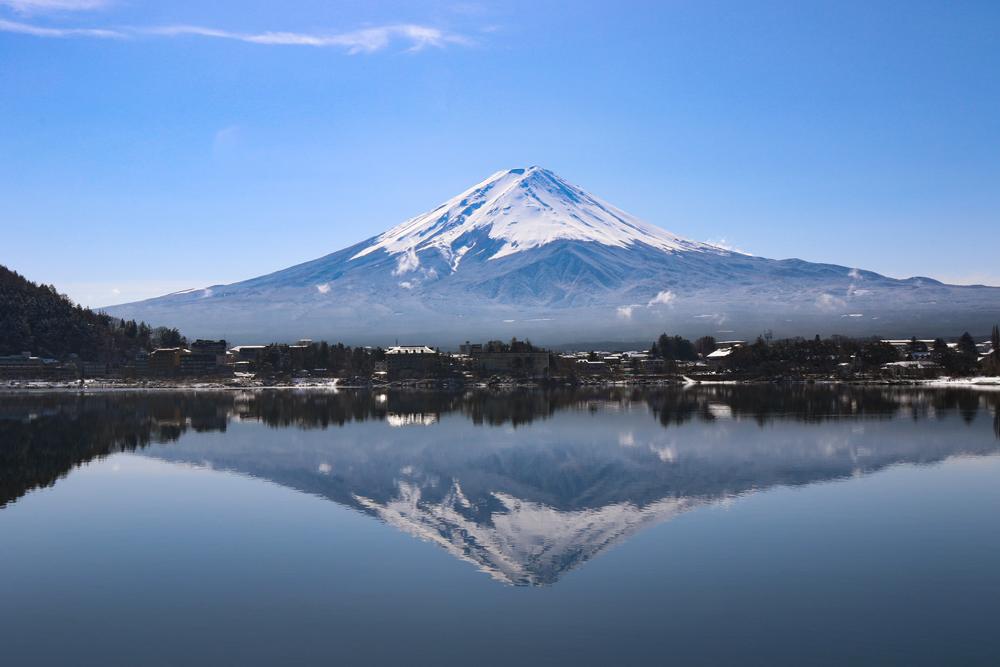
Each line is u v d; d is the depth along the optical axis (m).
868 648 66.38
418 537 99.06
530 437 193.62
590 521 107.81
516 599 77.81
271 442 184.38
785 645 67.12
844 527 100.38
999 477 131.25
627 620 72.50
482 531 102.56
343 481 135.62
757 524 103.06
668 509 113.38
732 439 183.75
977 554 88.44
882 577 81.88
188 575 84.19
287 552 92.19
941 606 74.38
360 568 86.69
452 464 154.38
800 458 154.00
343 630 70.88
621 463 153.62
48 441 184.50
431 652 66.62
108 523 104.19
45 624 71.94
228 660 65.44
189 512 110.62
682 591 79.25
